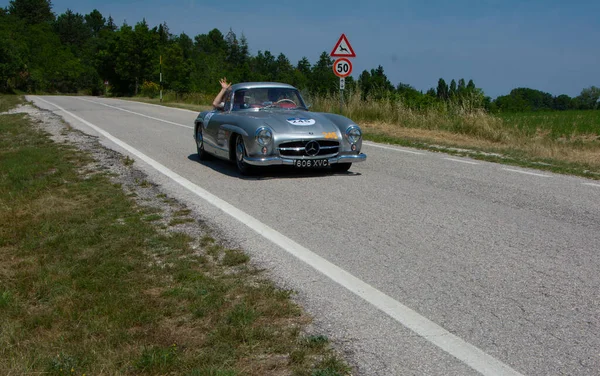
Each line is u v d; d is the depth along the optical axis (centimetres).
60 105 2861
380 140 1310
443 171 885
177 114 2233
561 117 2495
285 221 566
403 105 1780
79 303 356
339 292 379
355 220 570
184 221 564
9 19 12075
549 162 992
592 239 502
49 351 296
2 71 8494
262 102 912
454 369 278
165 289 383
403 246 481
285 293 372
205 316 338
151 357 281
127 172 848
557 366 280
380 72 8106
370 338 312
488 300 363
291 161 789
